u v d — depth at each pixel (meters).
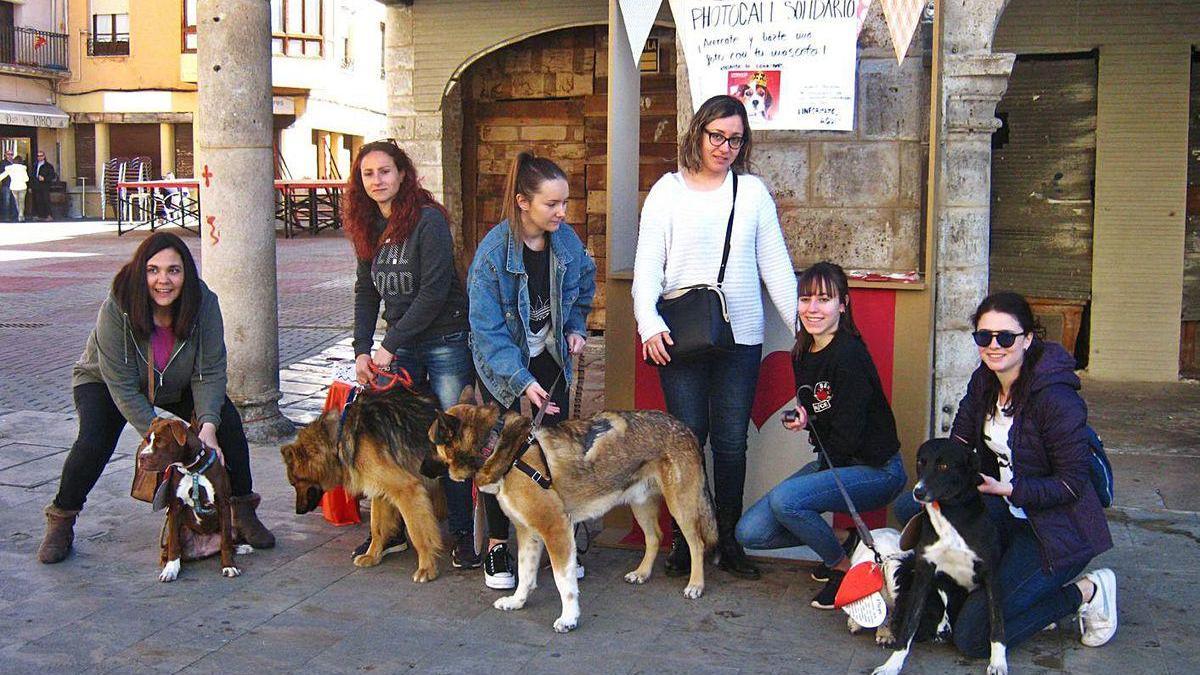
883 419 4.59
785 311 4.88
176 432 4.88
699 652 4.23
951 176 5.53
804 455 5.21
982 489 3.93
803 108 5.21
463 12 10.81
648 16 5.32
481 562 5.14
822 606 4.62
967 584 4.01
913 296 5.00
